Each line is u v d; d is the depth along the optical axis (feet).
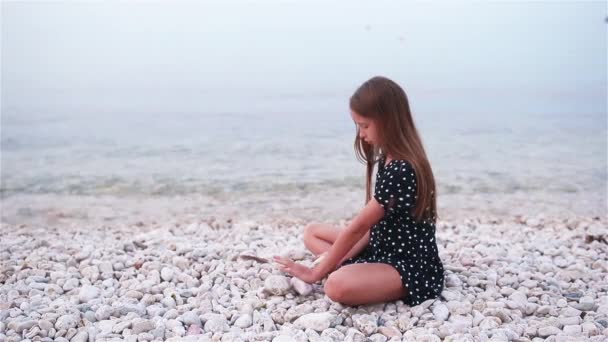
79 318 10.02
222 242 16.38
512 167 29.73
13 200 24.86
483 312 10.40
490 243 15.60
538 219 20.27
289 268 11.09
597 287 12.00
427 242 10.72
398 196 10.10
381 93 10.07
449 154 33.17
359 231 10.39
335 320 9.92
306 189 26.03
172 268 12.98
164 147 36.60
